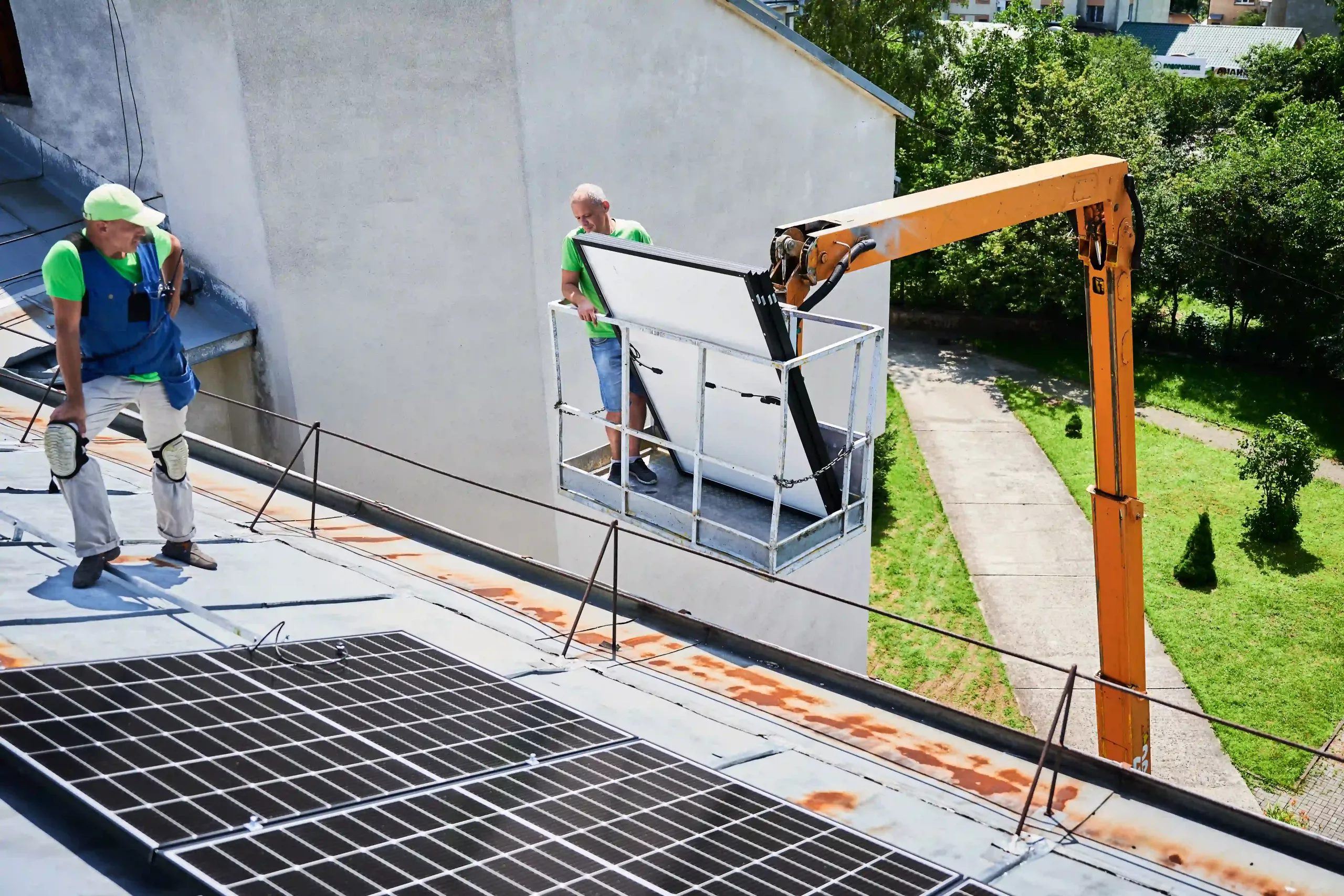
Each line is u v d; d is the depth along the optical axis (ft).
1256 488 100.83
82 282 16.39
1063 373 131.95
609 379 27.02
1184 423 116.47
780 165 46.32
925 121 145.48
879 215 26.02
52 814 11.73
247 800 12.06
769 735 17.92
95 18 39.06
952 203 27.35
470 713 16.43
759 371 23.35
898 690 19.27
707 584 47.70
